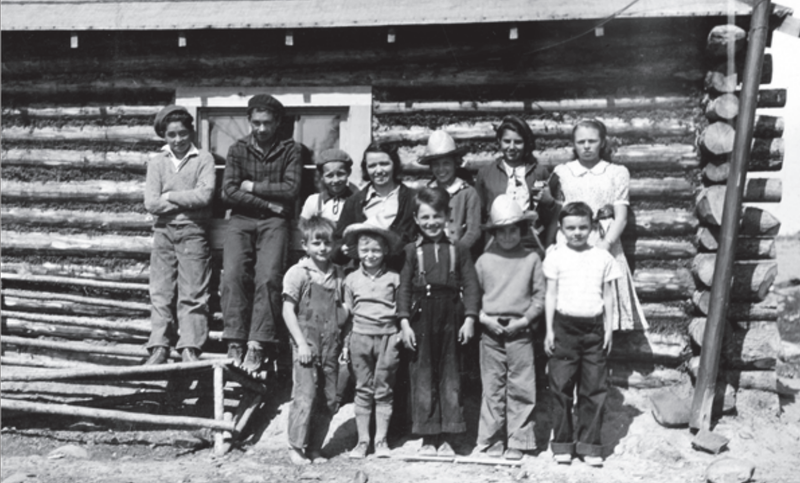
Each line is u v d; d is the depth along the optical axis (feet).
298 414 17.99
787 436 18.92
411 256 18.28
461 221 19.47
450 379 17.94
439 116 22.31
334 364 18.61
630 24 21.03
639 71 21.45
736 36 19.86
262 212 20.95
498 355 18.11
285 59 22.68
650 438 18.51
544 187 19.92
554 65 21.84
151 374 19.17
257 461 18.11
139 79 23.25
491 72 22.06
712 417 19.43
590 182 19.61
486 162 21.91
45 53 23.54
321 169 20.59
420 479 16.85
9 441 18.92
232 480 16.67
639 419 19.38
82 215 23.45
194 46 23.02
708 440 18.12
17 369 22.29
